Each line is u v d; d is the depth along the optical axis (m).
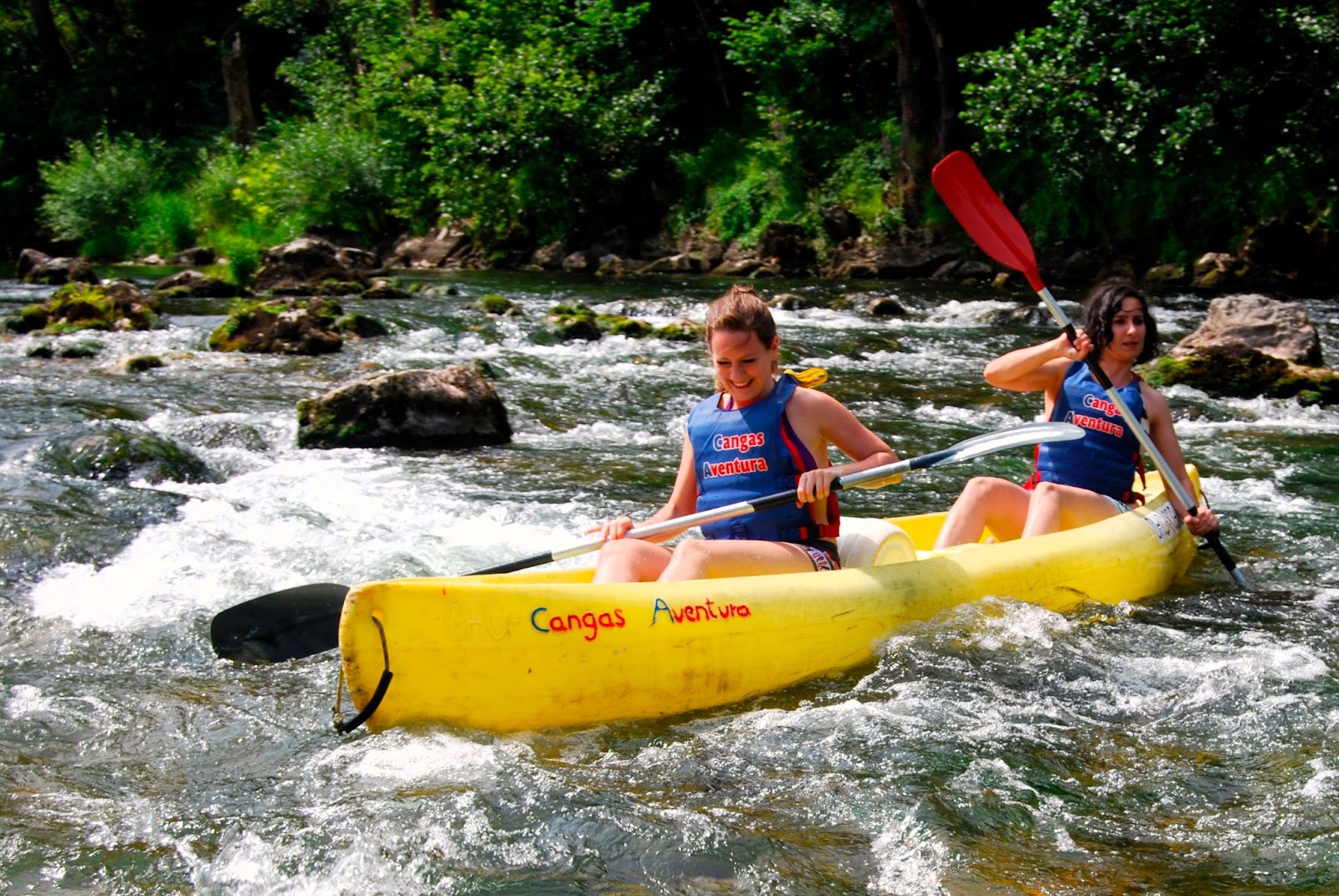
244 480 5.84
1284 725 3.13
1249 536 5.15
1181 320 12.72
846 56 20.27
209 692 3.42
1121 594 4.21
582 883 2.36
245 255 16.72
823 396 3.60
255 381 8.76
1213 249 16.20
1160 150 15.27
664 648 3.16
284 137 24.00
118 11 31.11
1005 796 2.72
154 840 2.54
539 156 20.38
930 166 18.48
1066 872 2.39
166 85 29.08
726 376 3.55
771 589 3.40
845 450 3.63
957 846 2.49
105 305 11.62
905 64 18.48
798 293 15.59
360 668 2.83
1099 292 4.50
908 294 15.55
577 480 6.07
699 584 3.31
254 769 2.91
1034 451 6.92
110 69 28.94
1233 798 2.72
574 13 22.20
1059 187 16.78
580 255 19.81
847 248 18.55
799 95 20.78
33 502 4.85
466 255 20.91
